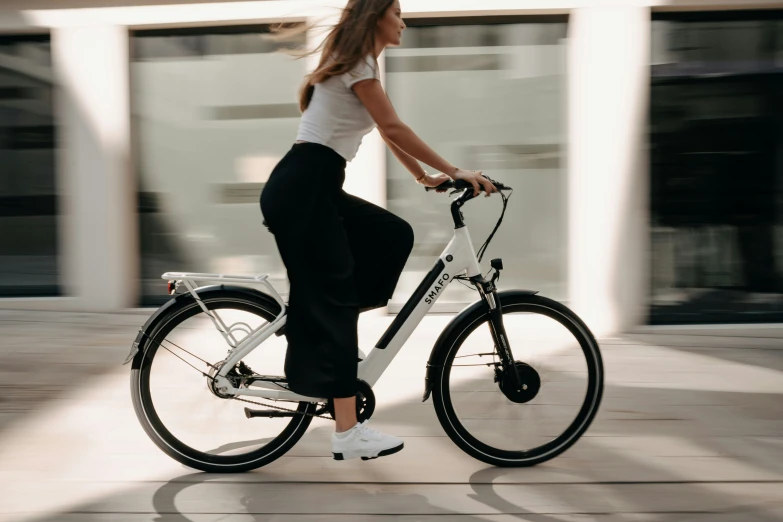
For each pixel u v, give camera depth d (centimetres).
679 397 388
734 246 559
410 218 577
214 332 288
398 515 260
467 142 572
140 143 599
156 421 292
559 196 571
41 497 274
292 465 302
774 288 561
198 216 603
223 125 594
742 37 543
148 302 607
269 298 287
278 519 257
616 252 545
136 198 602
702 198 555
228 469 294
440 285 288
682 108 549
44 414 361
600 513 261
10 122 600
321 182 266
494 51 564
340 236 271
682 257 559
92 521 255
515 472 296
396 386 404
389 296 285
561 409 301
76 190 592
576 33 542
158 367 291
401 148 268
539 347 299
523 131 569
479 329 296
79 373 428
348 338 270
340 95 263
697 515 259
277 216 264
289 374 272
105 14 576
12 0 576
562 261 575
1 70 598
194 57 589
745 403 378
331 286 269
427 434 336
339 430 277
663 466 300
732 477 290
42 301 599
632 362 458
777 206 555
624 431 339
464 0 545
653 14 540
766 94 547
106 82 582
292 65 583
